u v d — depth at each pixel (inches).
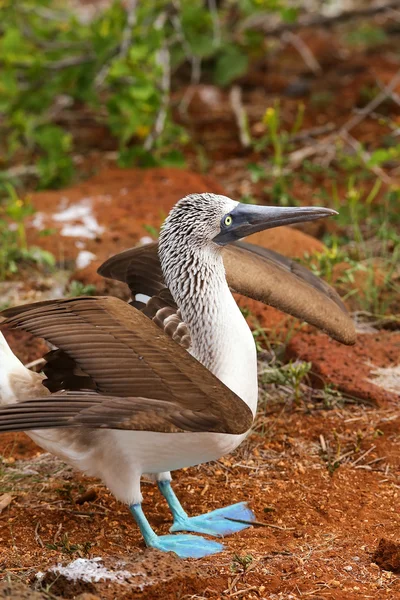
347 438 414.6
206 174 709.9
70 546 331.6
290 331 476.4
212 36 818.2
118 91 709.3
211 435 312.5
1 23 774.5
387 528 346.3
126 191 649.6
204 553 329.1
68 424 274.7
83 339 299.3
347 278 509.0
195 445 314.8
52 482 387.5
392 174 693.9
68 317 306.0
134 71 657.0
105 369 294.0
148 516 366.0
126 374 292.8
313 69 868.6
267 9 748.0
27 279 554.3
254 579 309.7
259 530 348.8
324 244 580.1
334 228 611.5
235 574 311.9
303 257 534.3
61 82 714.2
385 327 513.0
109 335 300.7
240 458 402.9
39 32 767.1
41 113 744.3
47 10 812.6
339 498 370.3
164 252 351.6
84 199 636.1
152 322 314.2
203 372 299.3
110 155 747.4
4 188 677.9
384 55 909.2
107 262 388.8
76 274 540.4
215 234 345.7
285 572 315.6
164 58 741.3
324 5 934.4
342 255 532.1
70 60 717.3
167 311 361.7
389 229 600.4
